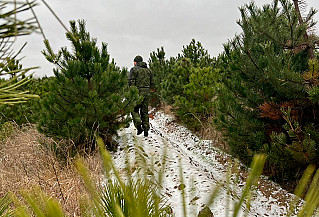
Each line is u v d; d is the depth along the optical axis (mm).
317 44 3650
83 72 5238
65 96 5016
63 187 2781
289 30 3666
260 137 3861
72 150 4566
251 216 2785
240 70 3982
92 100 4895
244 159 4051
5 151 4812
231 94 4250
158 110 12430
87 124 5152
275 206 3166
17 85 672
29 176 3229
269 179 3867
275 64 3416
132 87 5527
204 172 3900
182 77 8594
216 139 6020
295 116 3576
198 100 7250
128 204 582
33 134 6004
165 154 599
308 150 3102
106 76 5406
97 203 589
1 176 3254
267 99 3926
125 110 5422
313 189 432
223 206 2410
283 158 3471
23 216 477
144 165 591
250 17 3900
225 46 4621
